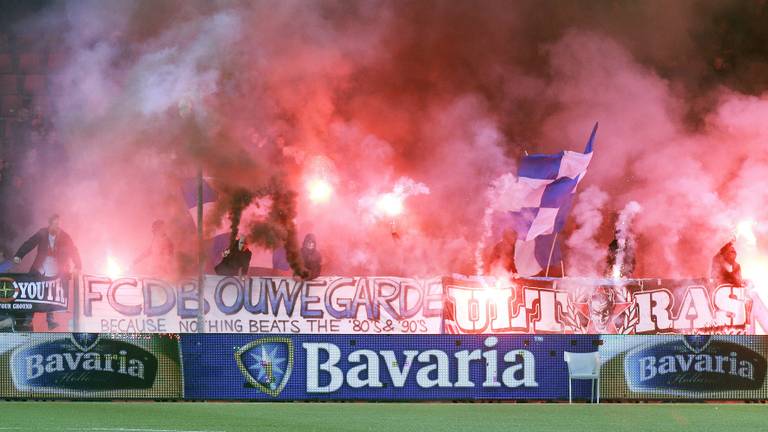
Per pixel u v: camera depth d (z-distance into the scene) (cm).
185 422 4059
